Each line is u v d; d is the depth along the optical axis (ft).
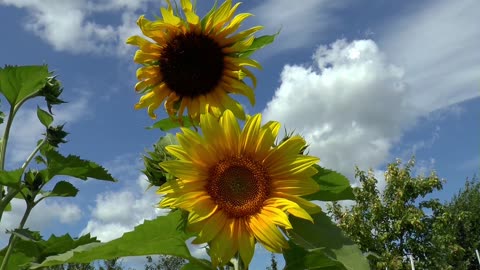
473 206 23.85
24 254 3.36
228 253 1.69
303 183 1.83
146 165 2.08
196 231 1.71
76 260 1.68
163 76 2.12
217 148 1.83
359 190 13.53
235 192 1.79
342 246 1.67
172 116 2.13
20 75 3.45
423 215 13.01
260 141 1.85
